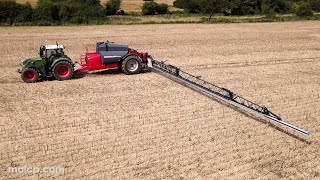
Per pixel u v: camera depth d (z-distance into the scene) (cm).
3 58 2109
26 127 1128
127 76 1703
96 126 1143
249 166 941
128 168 918
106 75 1728
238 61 2103
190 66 1962
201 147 1024
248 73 1819
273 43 2775
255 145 1045
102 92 1468
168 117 1220
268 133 1123
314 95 1490
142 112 1259
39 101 1359
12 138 1056
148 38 2900
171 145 1030
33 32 3197
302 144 1063
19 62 2022
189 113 1257
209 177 889
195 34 3180
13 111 1259
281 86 1603
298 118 1249
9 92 1459
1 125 1142
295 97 1459
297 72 1855
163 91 1490
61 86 1541
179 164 940
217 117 1229
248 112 1277
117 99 1388
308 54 2362
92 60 1659
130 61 1698
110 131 1109
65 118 1201
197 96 1435
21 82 1617
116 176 885
